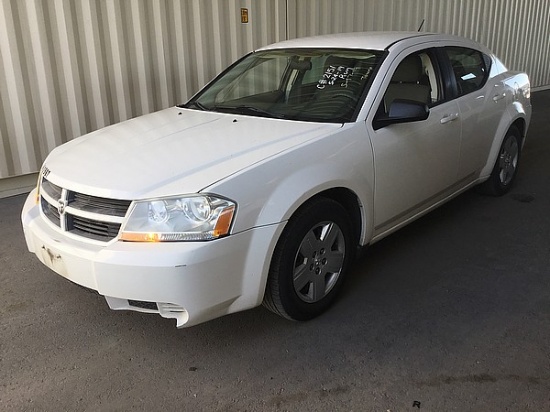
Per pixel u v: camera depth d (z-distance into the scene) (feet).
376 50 13.26
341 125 11.49
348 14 29.12
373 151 11.67
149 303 9.23
